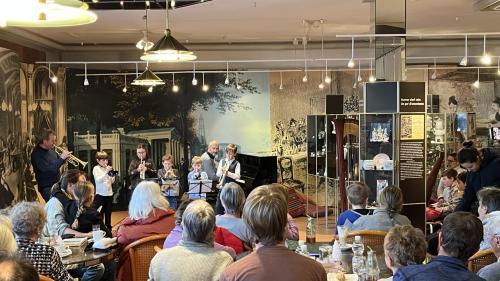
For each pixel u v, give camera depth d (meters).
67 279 3.62
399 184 6.52
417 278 2.41
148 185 4.72
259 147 12.99
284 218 2.24
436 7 8.64
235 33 10.90
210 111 12.88
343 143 8.59
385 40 6.97
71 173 5.36
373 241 4.16
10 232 3.00
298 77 12.96
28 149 9.83
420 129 6.56
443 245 2.51
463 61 6.48
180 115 12.76
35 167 7.98
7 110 8.68
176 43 5.22
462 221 2.48
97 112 12.04
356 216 4.77
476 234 2.47
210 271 3.04
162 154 12.63
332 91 12.98
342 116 9.34
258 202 2.24
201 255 3.07
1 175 8.38
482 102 12.98
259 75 12.94
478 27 10.88
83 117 11.84
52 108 10.93
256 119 12.97
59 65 11.91
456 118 10.21
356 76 12.92
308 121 10.45
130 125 12.38
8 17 2.48
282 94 12.98
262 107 12.97
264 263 2.18
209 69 12.90
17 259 1.79
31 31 9.79
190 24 9.57
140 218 4.64
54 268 3.54
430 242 5.93
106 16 8.52
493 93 12.94
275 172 11.42
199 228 3.09
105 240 4.52
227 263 3.10
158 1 7.49
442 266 2.44
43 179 7.96
